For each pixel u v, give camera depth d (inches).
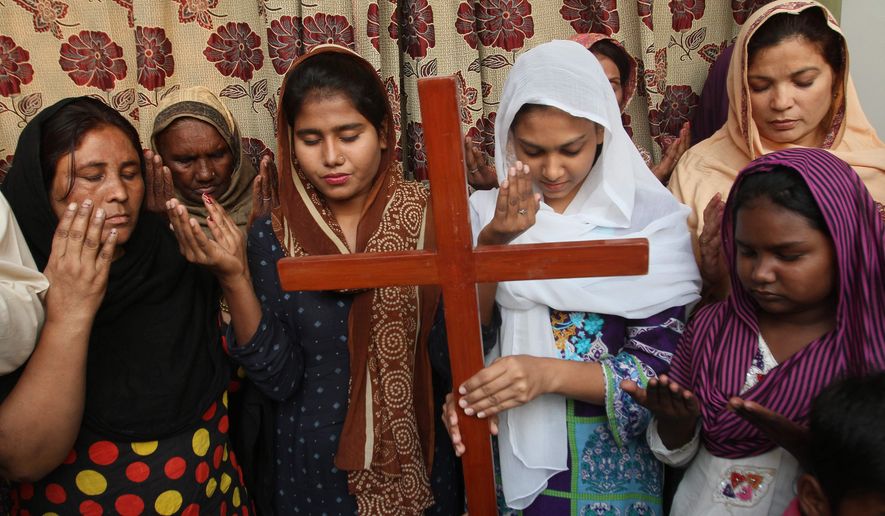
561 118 50.2
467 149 70.5
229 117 74.5
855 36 79.4
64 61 76.9
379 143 56.7
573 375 49.4
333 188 54.4
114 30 78.0
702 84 84.2
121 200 47.8
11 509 55.4
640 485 53.3
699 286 54.7
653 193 56.0
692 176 69.3
